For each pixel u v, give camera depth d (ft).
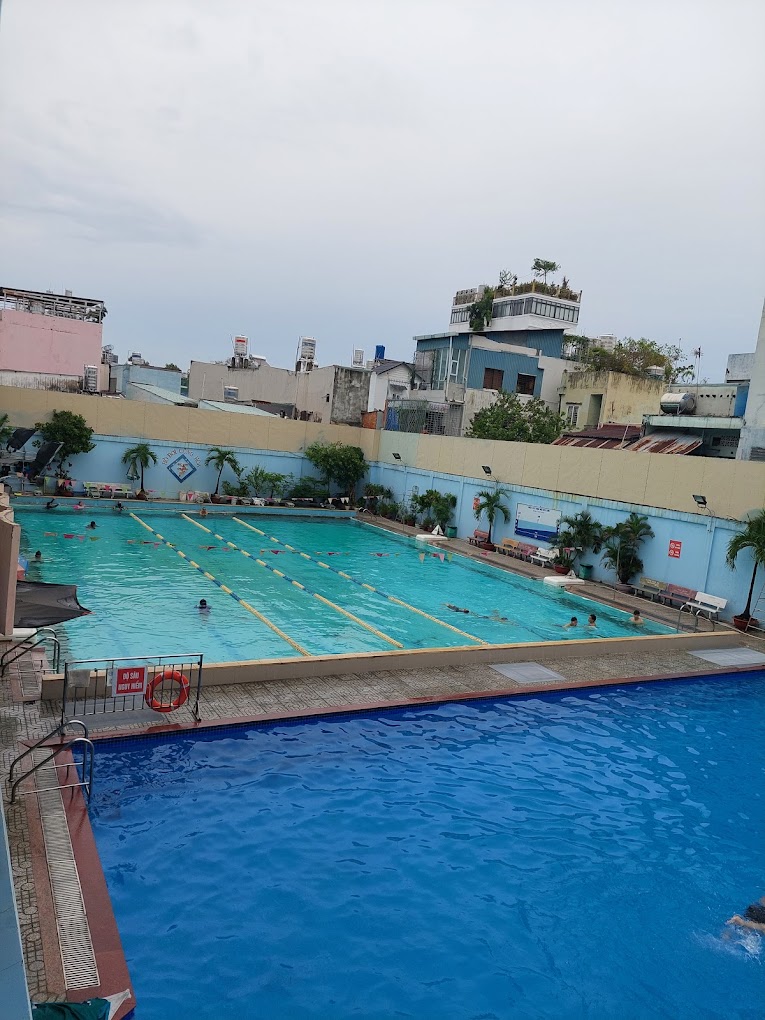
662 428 95.45
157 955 22.39
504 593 75.51
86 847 26.27
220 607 61.21
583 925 25.72
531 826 31.60
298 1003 21.20
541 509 91.56
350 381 145.18
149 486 113.29
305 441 125.59
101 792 30.50
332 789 33.04
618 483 81.56
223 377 186.91
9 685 37.42
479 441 102.22
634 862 29.66
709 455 88.02
